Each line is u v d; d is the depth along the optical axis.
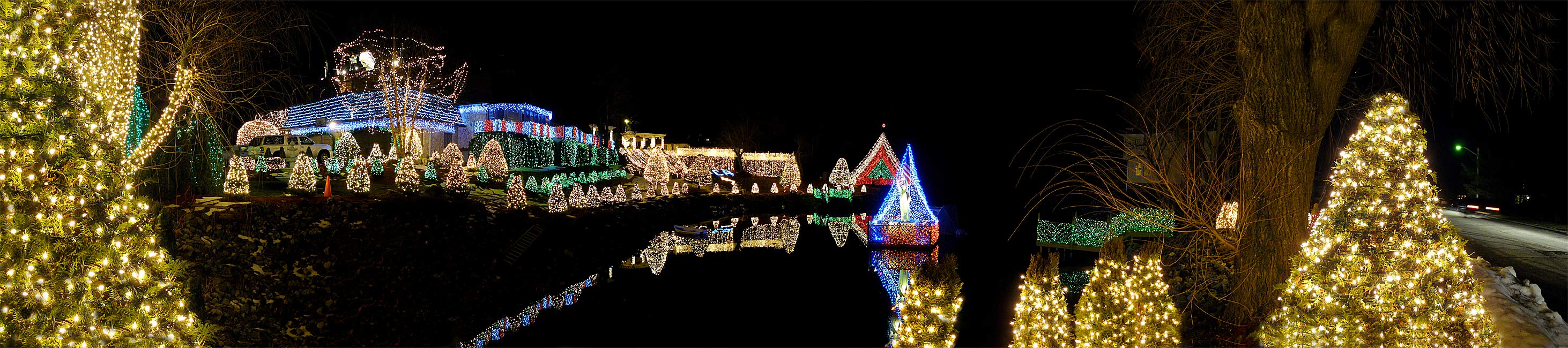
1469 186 33.91
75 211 4.07
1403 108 5.39
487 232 14.39
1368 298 5.20
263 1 15.34
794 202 41.84
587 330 10.75
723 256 19.61
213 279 8.73
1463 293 5.09
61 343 3.77
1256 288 6.99
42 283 3.79
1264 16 6.72
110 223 4.20
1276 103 6.71
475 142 36.91
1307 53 6.75
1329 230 5.46
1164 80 9.24
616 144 57.06
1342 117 8.95
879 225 21.59
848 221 32.78
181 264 4.68
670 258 19.22
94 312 3.96
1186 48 8.88
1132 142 7.93
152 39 13.77
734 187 40.50
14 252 3.72
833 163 66.88
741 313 12.13
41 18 4.01
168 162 12.07
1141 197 8.08
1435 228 5.22
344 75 34.78
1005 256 19.03
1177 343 6.03
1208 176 8.00
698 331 10.78
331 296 9.37
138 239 4.40
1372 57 7.95
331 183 20.14
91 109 4.42
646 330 10.73
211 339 5.33
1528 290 6.91
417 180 18.88
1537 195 29.39
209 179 13.53
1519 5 6.89
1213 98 8.80
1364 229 5.25
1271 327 6.01
